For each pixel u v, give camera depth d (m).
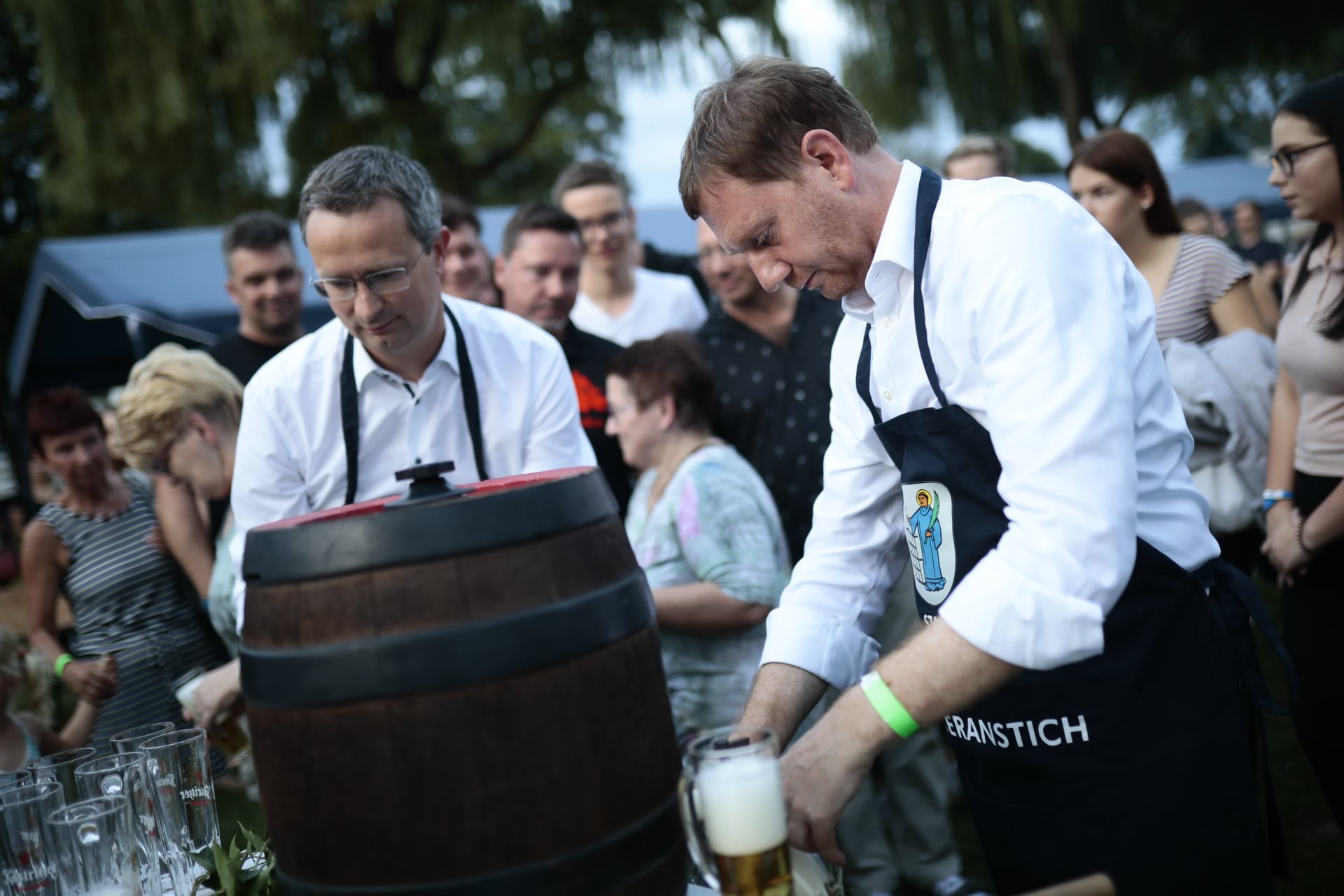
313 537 1.06
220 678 2.22
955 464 1.36
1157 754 1.35
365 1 12.35
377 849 1.03
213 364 3.05
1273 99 19.58
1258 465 2.70
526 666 1.03
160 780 1.58
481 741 1.02
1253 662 1.40
